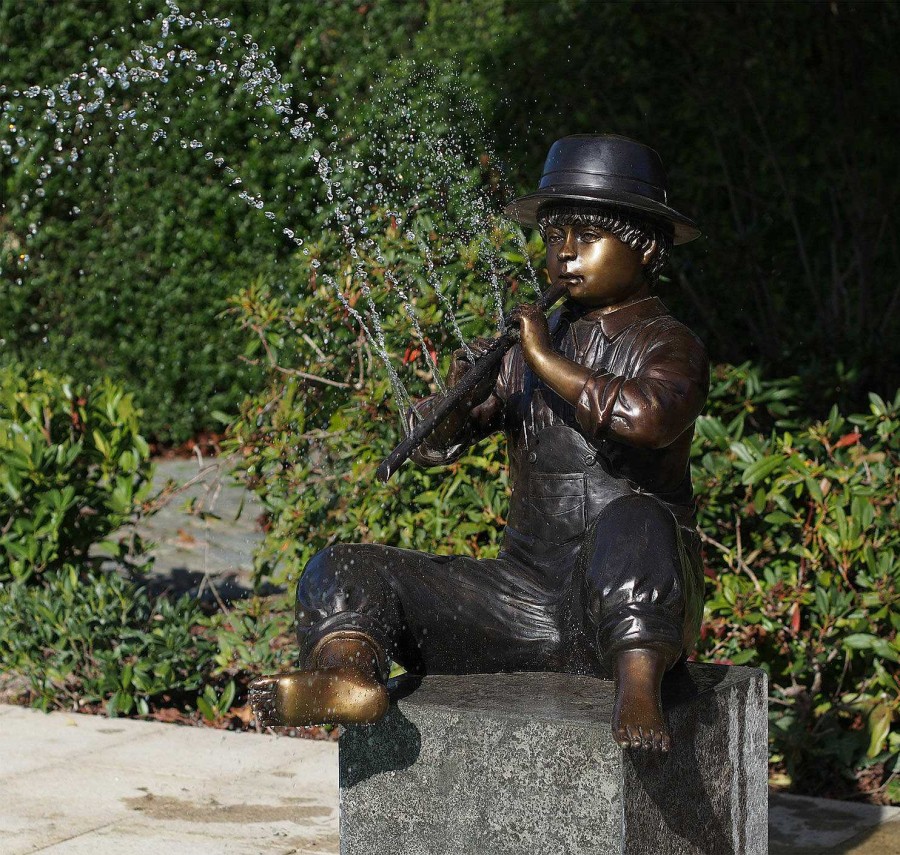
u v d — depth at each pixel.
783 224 7.05
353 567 2.74
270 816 3.71
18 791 3.90
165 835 3.55
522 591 2.85
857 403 5.60
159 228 9.60
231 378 9.94
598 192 2.74
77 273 9.98
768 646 4.25
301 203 8.44
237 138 9.15
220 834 3.56
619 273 2.80
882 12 6.57
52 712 4.76
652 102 6.89
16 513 5.33
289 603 4.82
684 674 2.85
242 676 5.05
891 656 3.88
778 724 4.10
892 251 6.95
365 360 4.79
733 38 6.73
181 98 9.20
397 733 2.65
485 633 2.83
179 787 3.95
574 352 2.85
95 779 4.01
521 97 6.85
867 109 6.71
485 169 5.80
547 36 6.96
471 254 4.64
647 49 6.97
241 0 8.82
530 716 2.51
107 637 4.89
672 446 2.79
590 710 2.54
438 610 2.80
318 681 2.49
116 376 10.10
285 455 4.68
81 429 5.61
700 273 6.73
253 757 4.24
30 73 9.48
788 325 6.87
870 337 5.82
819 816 3.76
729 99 6.80
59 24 9.32
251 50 8.78
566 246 2.80
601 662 2.67
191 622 4.88
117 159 9.59
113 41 9.36
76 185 9.77
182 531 7.53
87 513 5.48
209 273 9.64
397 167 6.14
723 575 4.22
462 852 2.60
